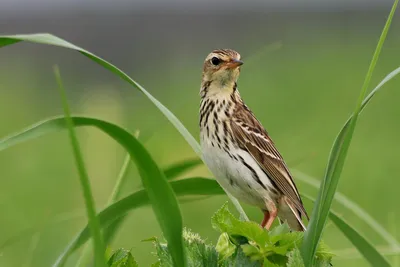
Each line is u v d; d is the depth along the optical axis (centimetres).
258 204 923
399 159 1733
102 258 407
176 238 444
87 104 1383
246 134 910
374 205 1483
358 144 1848
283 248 482
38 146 1817
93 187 1017
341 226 593
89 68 3316
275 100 2258
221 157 909
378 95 2339
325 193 468
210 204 1373
